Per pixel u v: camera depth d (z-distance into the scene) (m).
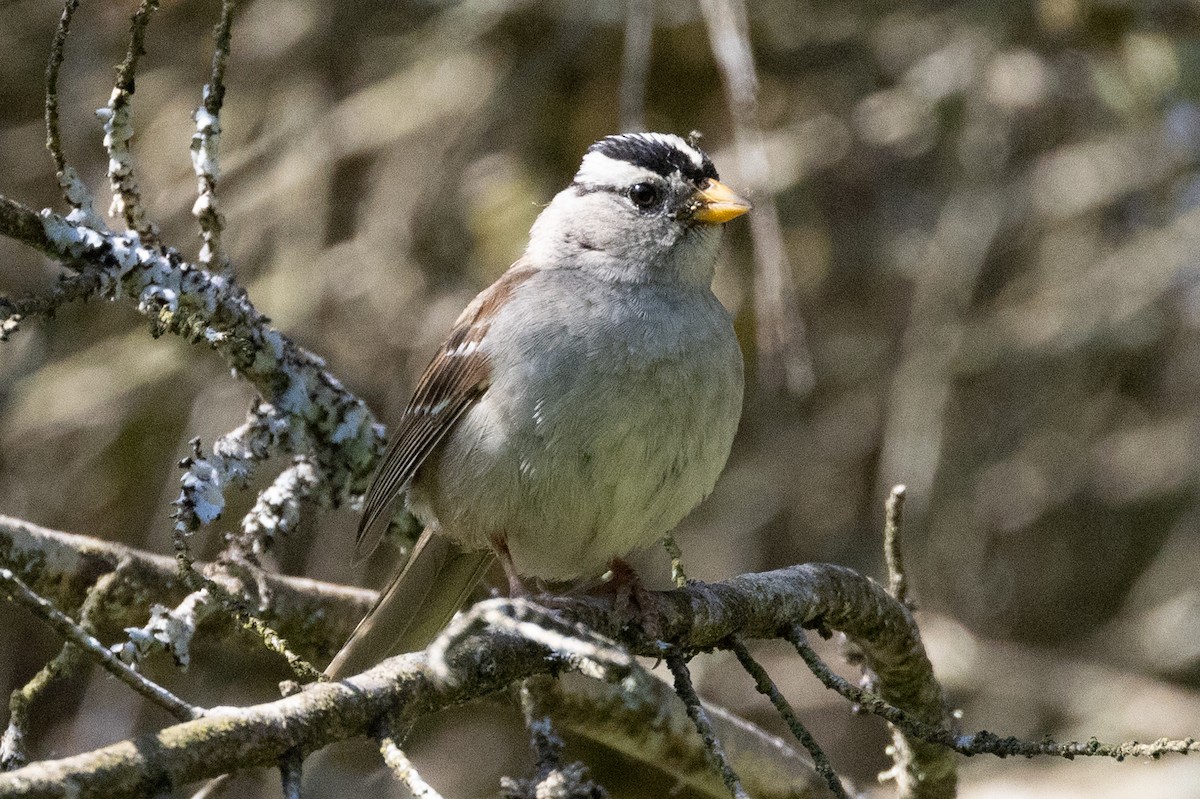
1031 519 12.87
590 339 6.52
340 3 12.09
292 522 6.77
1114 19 11.28
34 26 11.99
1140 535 13.15
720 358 6.73
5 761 5.16
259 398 6.77
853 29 12.14
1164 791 10.61
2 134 11.88
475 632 5.07
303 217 11.83
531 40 11.98
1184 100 11.45
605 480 6.50
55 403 11.62
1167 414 12.91
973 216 12.01
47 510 11.59
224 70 6.16
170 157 11.83
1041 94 12.00
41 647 11.14
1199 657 12.53
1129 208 12.67
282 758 4.43
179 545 4.83
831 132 12.09
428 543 7.16
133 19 5.76
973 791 10.74
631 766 8.90
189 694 9.95
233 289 6.43
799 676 12.30
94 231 5.78
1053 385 12.81
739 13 9.69
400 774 4.43
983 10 12.02
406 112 12.00
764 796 8.00
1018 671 12.12
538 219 7.54
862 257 12.27
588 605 5.84
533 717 6.71
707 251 7.01
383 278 11.79
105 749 4.17
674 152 7.12
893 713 5.27
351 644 6.89
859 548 12.40
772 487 12.31
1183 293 12.58
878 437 12.45
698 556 12.30
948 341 11.91
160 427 11.64
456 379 6.88
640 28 10.59
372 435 7.05
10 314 5.45
